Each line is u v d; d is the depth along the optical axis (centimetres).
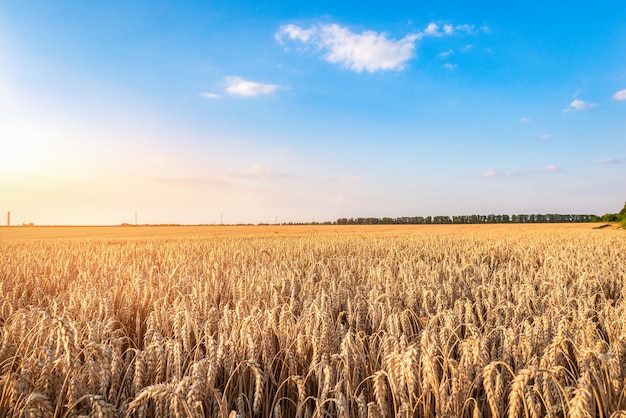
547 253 1350
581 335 385
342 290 628
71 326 388
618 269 912
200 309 545
